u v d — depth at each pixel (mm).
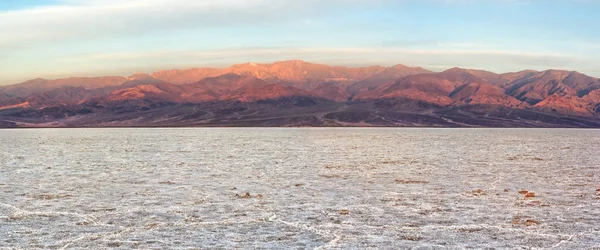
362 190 22719
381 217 16891
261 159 39531
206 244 13570
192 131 140125
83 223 15930
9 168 32250
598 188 23344
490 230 15109
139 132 131000
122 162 36812
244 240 13984
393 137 90312
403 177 27531
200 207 18578
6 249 13047
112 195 21203
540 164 35406
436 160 38812
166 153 46656
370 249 13156
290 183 24984
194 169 31641
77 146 59625
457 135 104438
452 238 14203
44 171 30406
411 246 13422
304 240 13984
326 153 46844
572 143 68938
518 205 18984
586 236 14422
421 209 18250
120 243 13641
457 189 23031
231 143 66938
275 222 16156
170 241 13852
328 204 19219
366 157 41875
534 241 13914
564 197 20766
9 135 108688
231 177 27422
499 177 27562
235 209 18219
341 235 14523
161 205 18953
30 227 15391
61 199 20188
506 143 68125
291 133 116938
